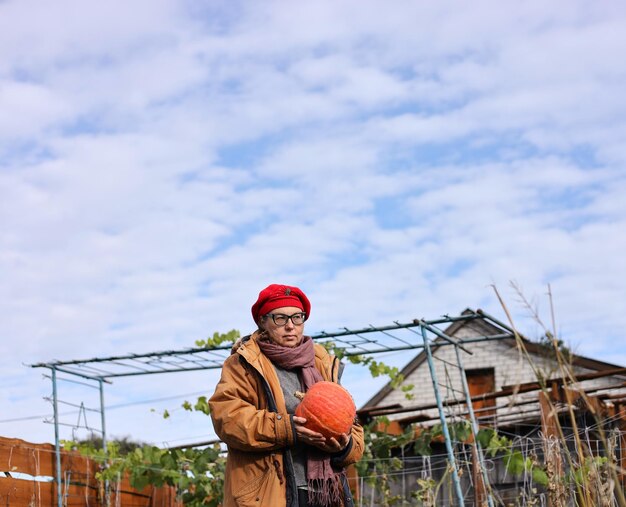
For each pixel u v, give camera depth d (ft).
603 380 56.03
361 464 31.83
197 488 31.55
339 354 31.50
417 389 64.95
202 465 31.55
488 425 32.09
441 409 27.43
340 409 11.27
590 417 24.08
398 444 31.91
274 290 12.16
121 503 32.12
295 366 11.90
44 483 28.12
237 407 11.36
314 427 11.17
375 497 33.22
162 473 31.37
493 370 61.98
